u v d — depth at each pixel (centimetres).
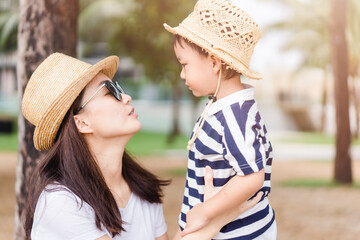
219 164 173
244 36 172
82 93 173
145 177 200
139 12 1009
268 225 186
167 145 1872
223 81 175
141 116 2802
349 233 571
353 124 2066
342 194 830
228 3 175
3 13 1489
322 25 1891
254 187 161
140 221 190
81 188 166
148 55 1129
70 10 305
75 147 169
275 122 2800
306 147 1909
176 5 893
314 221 636
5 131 2192
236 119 166
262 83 3002
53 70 175
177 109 1973
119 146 180
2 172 1118
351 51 1351
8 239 548
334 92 970
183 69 182
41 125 168
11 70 3059
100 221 167
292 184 949
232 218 172
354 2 1162
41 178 172
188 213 170
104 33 1675
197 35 171
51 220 162
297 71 2452
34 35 294
